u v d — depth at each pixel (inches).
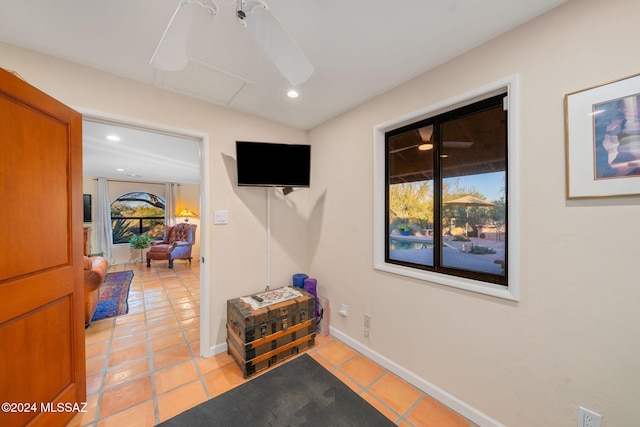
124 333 98.3
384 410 60.4
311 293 97.1
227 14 46.1
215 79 69.3
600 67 41.6
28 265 49.0
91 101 63.9
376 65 63.3
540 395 48.4
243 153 84.5
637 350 39.2
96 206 230.5
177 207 262.8
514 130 50.5
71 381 58.3
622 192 39.8
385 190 80.6
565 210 45.2
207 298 82.4
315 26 50.1
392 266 77.0
